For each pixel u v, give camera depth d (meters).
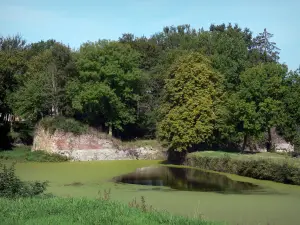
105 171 38.22
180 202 21.34
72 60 52.66
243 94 43.47
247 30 80.44
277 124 42.91
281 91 43.19
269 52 75.62
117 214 12.80
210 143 47.09
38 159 45.72
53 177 33.47
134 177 34.00
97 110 52.62
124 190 26.39
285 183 28.67
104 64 51.78
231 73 51.75
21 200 15.15
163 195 23.94
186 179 32.50
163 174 36.09
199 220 12.73
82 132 48.38
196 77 45.50
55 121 48.59
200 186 28.42
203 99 44.75
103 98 52.06
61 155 46.88
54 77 51.34
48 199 15.43
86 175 35.03
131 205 16.00
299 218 17.27
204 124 44.47
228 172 35.84
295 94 43.38
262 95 43.31
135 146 50.59
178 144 44.47
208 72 46.25
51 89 50.94
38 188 17.69
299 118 43.41
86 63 50.31
